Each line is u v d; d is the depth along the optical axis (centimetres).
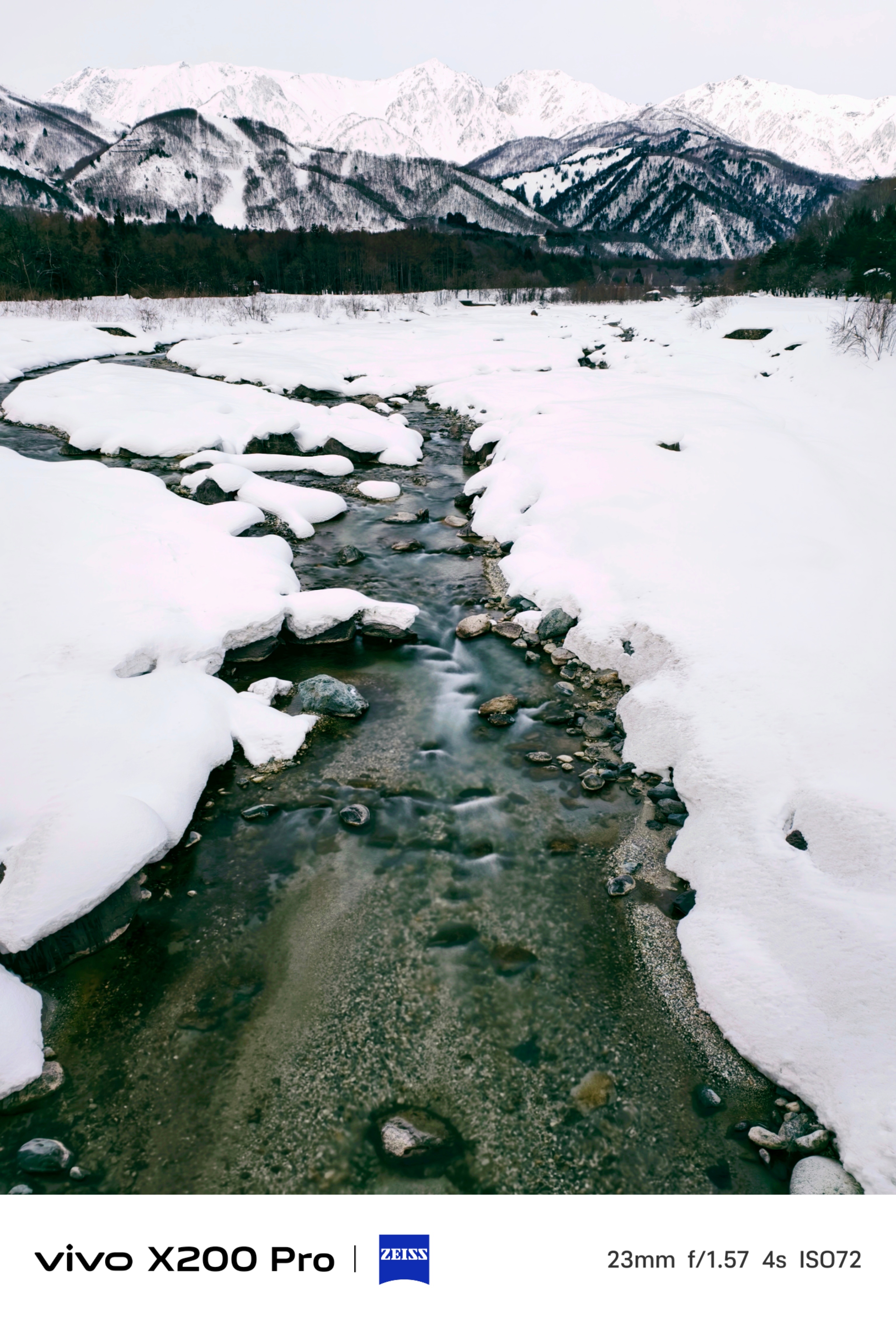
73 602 597
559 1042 331
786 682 515
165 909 399
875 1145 266
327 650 681
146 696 520
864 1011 304
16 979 348
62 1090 309
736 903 379
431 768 521
